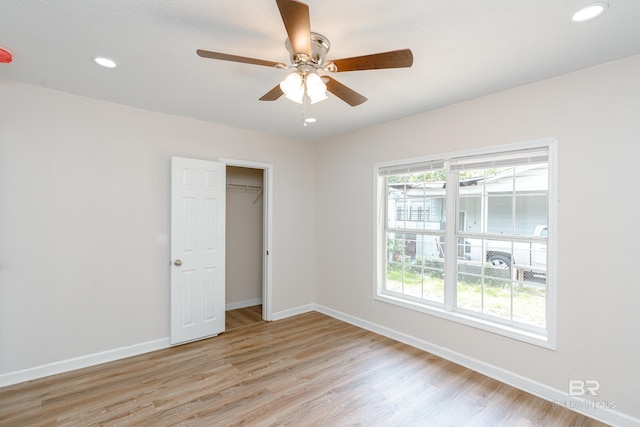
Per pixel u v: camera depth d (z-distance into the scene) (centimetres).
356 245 392
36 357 259
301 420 208
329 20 164
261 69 223
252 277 483
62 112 269
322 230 443
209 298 349
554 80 232
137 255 308
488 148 268
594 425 205
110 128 293
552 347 231
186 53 202
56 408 219
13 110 249
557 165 230
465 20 164
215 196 355
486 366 268
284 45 192
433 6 152
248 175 477
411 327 329
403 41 185
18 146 251
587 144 217
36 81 247
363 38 182
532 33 175
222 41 188
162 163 323
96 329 286
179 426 202
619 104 205
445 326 299
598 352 212
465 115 283
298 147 438
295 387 248
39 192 260
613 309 207
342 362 290
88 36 182
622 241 204
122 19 165
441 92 262
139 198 309
